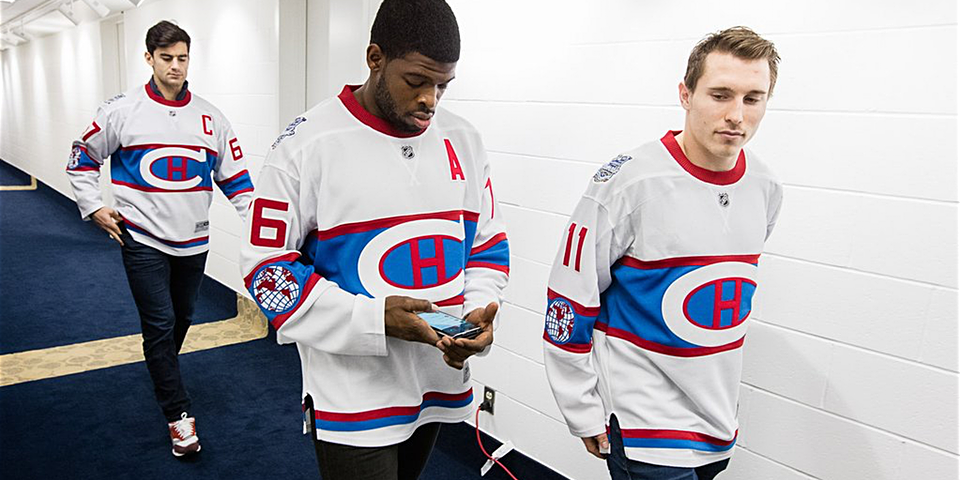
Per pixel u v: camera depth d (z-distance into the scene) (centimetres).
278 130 354
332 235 119
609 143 191
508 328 230
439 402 136
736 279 130
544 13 205
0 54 1169
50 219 715
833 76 146
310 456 243
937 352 137
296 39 351
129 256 238
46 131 862
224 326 387
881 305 144
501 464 236
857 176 145
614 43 186
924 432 140
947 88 130
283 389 302
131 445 243
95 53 626
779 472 165
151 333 236
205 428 260
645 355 133
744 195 130
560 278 138
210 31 414
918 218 137
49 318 384
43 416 261
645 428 132
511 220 224
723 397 134
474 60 231
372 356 123
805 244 155
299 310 117
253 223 118
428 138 124
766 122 159
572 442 212
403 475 145
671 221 126
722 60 116
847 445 152
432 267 123
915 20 133
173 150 244
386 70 108
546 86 207
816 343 155
